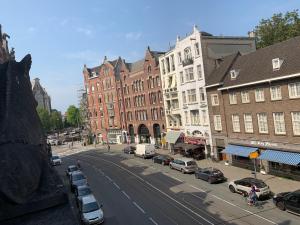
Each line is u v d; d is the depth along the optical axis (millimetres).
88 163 57281
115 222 24781
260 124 34500
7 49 50000
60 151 85812
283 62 31516
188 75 47938
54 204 6641
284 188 28562
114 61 81250
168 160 45531
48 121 143250
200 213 24609
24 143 6438
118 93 77938
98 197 32688
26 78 7215
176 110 53625
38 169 6641
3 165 5988
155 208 27172
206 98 44000
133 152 61781
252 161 36438
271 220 21688
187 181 35094
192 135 49656
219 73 42000
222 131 41344
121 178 40781
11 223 6180
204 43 44594
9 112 6477
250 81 34344
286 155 30688
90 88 89438
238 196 27672
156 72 61312
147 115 66938
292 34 50875
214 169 33906
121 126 78438
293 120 30203
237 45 46812
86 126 98312
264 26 54812
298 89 29328
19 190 6113
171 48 55781
